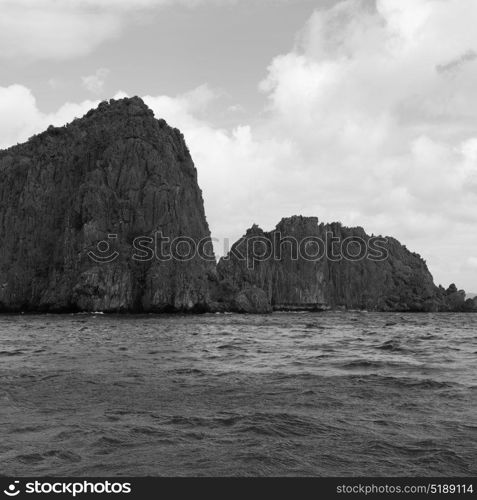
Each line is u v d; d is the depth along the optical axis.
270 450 19.08
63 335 70.50
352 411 24.44
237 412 24.20
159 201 154.62
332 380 32.22
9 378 32.53
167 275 146.88
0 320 113.62
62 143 176.25
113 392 28.50
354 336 73.19
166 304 145.12
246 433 20.97
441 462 18.08
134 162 161.00
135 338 65.94
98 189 155.62
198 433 20.92
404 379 32.12
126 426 21.80
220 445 19.59
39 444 19.58
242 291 168.50
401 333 80.81
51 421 22.59
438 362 41.31
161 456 18.52
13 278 157.62
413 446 19.47
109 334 73.12
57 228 164.38
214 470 17.42
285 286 196.50
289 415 23.52
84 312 144.62
